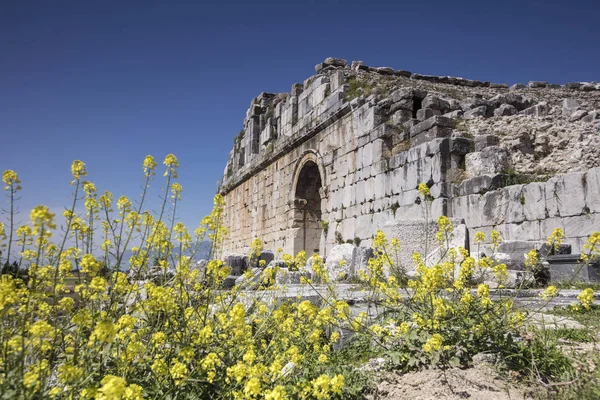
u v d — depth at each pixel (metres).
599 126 12.00
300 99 20.08
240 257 10.93
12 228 2.52
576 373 3.05
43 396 2.15
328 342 4.32
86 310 2.63
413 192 12.20
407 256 9.60
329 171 16.73
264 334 4.02
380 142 13.73
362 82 16.70
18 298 2.60
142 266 3.46
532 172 11.07
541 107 13.48
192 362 3.08
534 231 9.62
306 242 19.33
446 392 3.02
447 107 14.11
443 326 3.58
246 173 25.47
